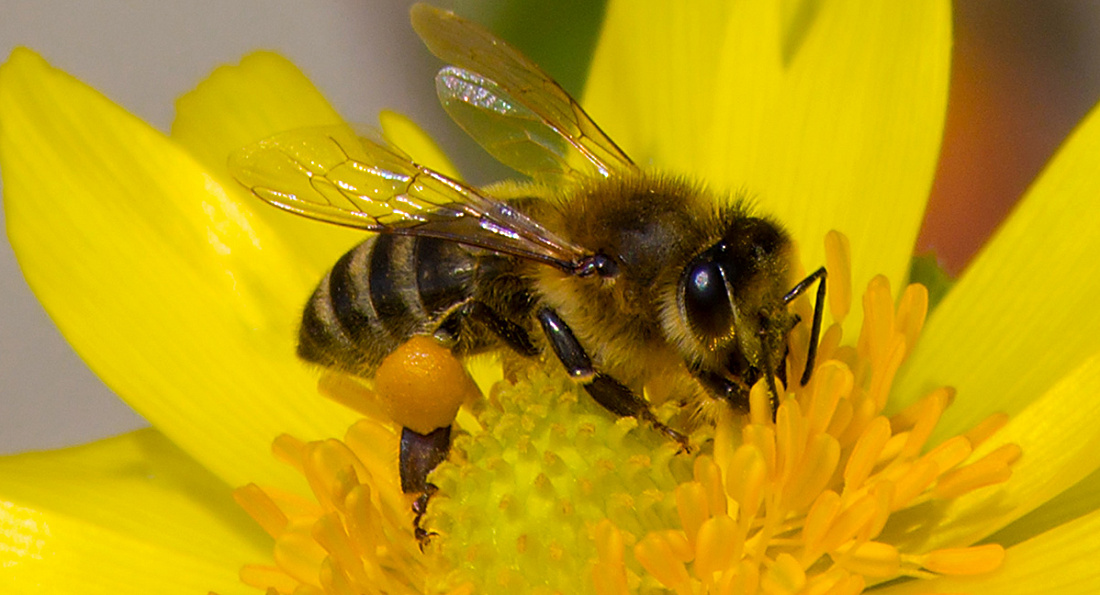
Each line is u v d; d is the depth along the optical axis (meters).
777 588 0.09
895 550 0.09
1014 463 0.09
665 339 0.09
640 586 0.09
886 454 0.09
